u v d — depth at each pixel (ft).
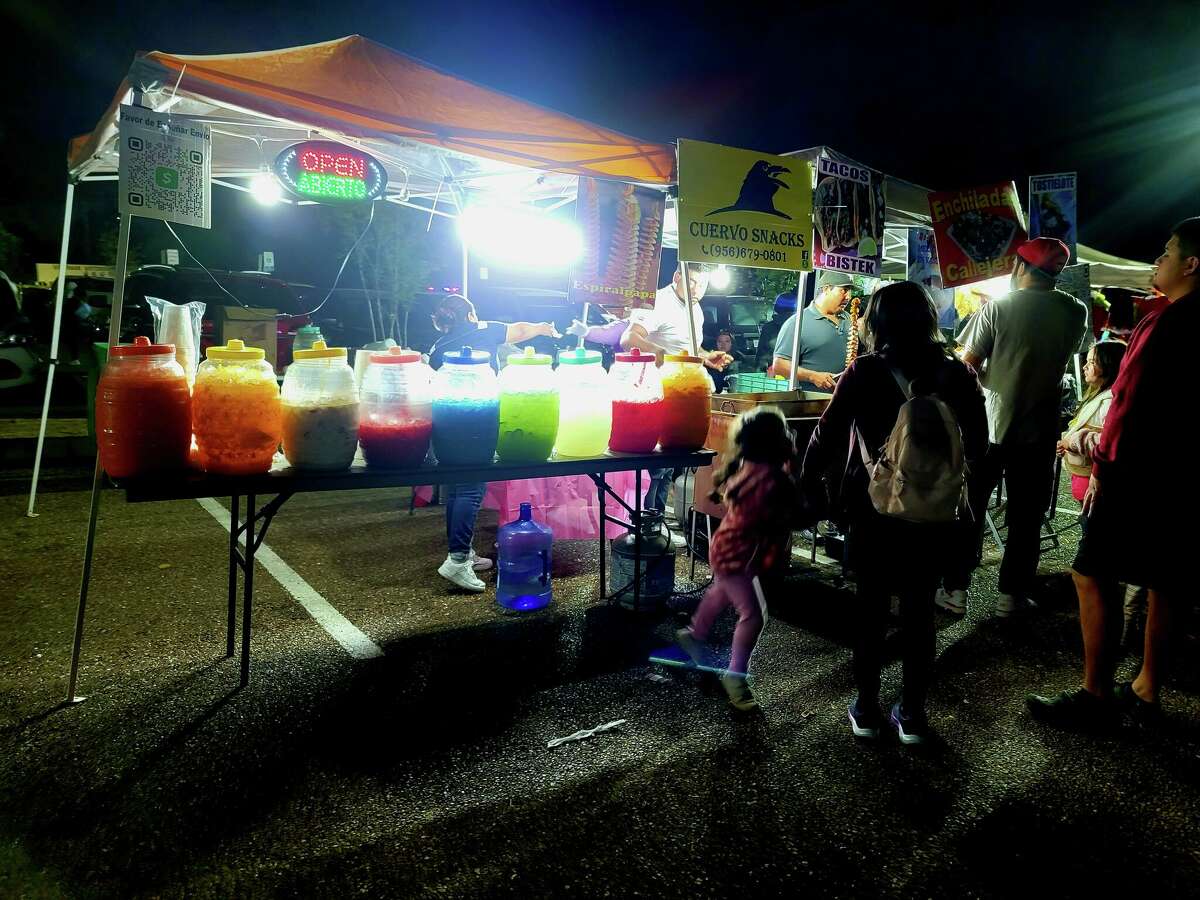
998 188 17.69
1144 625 12.57
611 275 14.53
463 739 9.18
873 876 6.98
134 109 8.99
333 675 10.73
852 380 8.80
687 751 9.04
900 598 8.93
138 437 7.82
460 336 14.92
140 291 32.76
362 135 11.01
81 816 7.49
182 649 11.37
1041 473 13.08
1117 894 6.81
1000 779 8.55
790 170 14.55
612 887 6.77
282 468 9.05
